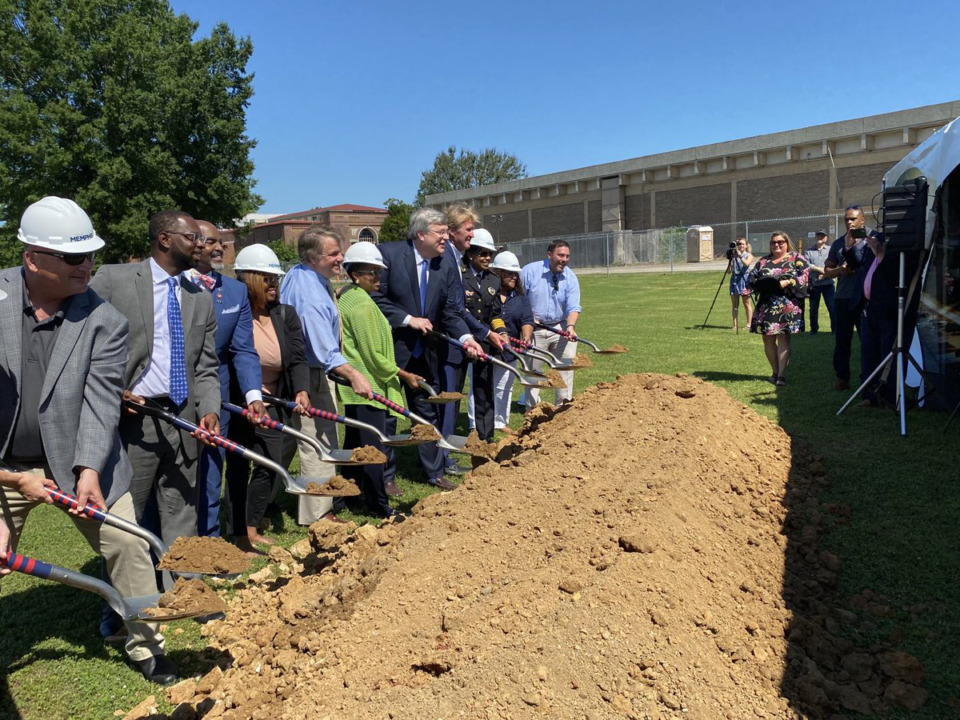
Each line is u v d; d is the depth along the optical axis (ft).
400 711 7.98
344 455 15.69
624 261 137.90
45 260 9.34
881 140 110.01
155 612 9.39
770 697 8.68
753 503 14.76
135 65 106.32
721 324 50.49
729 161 130.31
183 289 12.61
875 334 24.39
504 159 255.70
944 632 10.81
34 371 9.83
